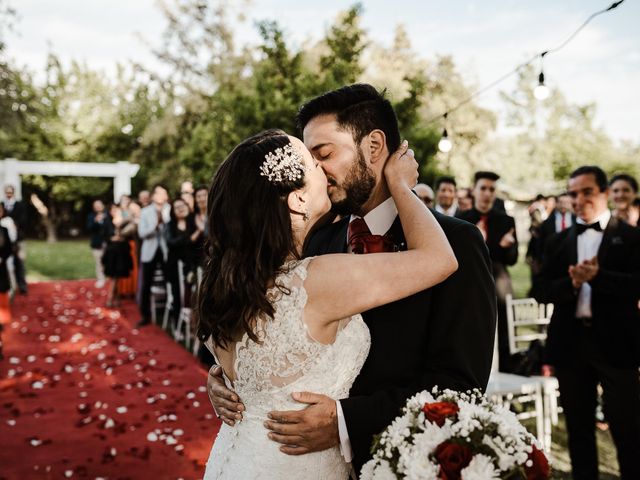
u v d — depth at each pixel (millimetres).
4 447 3990
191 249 6902
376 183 1658
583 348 3166
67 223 33031
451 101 19062
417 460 1253
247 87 15820
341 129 1603
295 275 1448
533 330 7406
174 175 20172
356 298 1402
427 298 1573
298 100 11195
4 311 8305
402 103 10602
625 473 3121
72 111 28969
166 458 3820
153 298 8539
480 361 1525
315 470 1485
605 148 19828
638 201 5730
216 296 1477
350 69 11641
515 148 23562
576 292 3152
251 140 1551
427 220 1512
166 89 21703
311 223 1608
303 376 1452
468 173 19078
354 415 1447
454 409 1326
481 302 1547
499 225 5383
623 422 3082
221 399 1591
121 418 4609
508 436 1271
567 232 3395
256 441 1479
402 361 1565
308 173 1516
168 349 6977
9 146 27812
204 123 18047
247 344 1473
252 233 1455
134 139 29469
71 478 3521
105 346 7117
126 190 16703
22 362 6352
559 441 4195
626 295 3020
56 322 8625
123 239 9906
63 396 5180
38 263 19016
